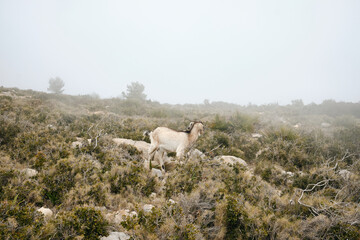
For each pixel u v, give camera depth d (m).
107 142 7.26
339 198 4.88
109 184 4.42
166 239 3.11
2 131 6.52
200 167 5.52
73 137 7.84
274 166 7.01
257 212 3.90
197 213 3.85
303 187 5.79
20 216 2.85
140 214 3.36
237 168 5.82
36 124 8.46
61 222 2.91
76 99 22.78
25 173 4.17
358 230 3.64
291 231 3.66
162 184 5.15
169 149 6.79
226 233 3.67
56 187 3.95
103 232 3.02
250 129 12.09
